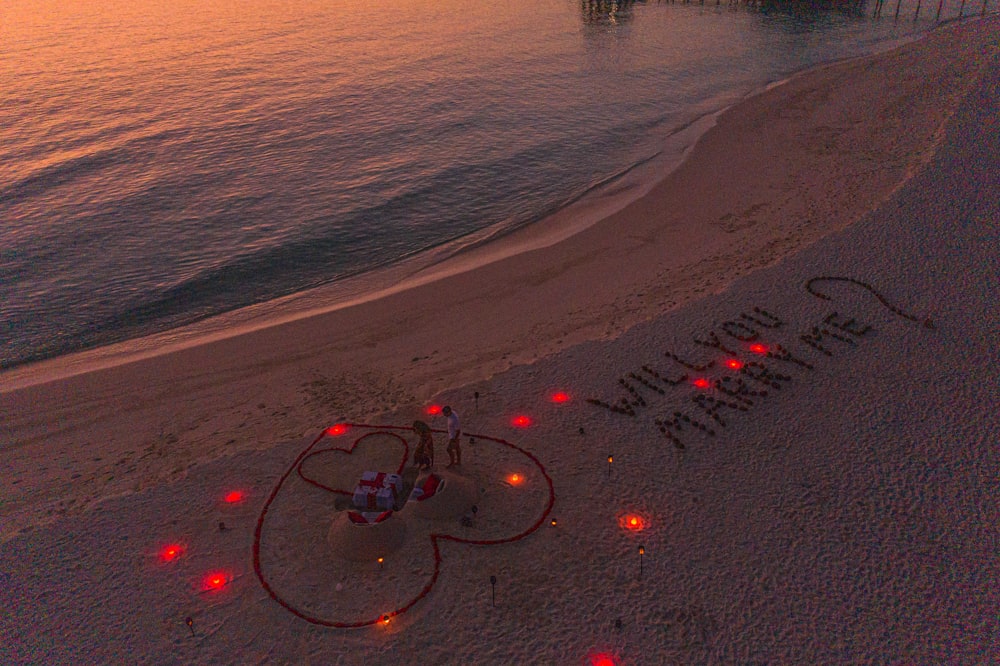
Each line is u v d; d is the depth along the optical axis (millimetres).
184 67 72500
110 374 21062
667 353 19688
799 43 81562
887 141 38594
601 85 63281
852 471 14852
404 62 74688
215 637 11250
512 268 27734
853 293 22078
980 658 10641
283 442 16422
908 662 10625
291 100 58281
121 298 26781
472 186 39000
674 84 63219
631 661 10688
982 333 19547
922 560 12539
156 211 35312
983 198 27625
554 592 11992
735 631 11195
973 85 47094
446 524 13570
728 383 18156
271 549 13055
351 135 48562
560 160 43375
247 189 38406
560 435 16328
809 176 35000
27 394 20062
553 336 21547
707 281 24234
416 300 25344
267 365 21109
